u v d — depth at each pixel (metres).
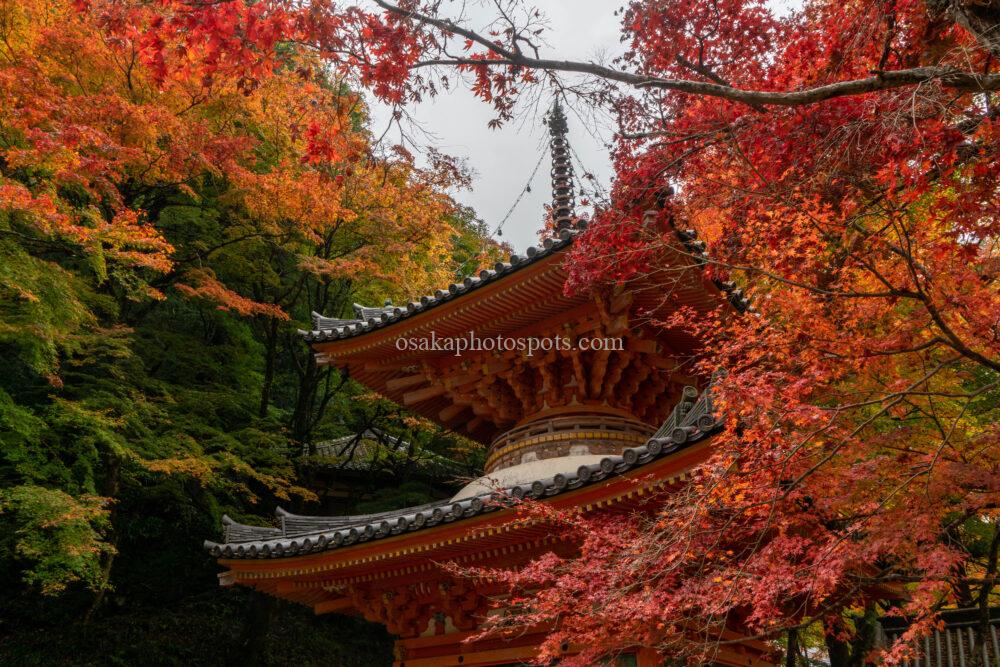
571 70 6.42
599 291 11.41
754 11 7.78
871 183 7.32
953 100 6.14
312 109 8.55
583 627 7.63
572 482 9.48
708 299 11.73
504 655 11.17
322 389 29.44
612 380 12.88
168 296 26.92
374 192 22.47
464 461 28.73
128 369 20.70
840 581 8.21
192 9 6.87
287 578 12.97
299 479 24.70
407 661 12.16
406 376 14.91
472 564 11.19
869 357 7.68
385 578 12.26
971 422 10.97
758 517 7.92
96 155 15.48
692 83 6.02
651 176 8.04
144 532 24.48
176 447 19.58
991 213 6.27
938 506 7.71
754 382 7.29
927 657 12.95
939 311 7.33
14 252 14.73
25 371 21.69
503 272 11.77
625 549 7.72
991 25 5.79
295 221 21.94
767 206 7.89
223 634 23.52
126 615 22.72
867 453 8.25
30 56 15.79
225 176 21.97
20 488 15.34
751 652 11.95
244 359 25.41
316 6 6.60
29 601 21.56
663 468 8.83
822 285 8.30
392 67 6.70
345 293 26.08
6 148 15.77
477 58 6.70
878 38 7.07
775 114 7.13
